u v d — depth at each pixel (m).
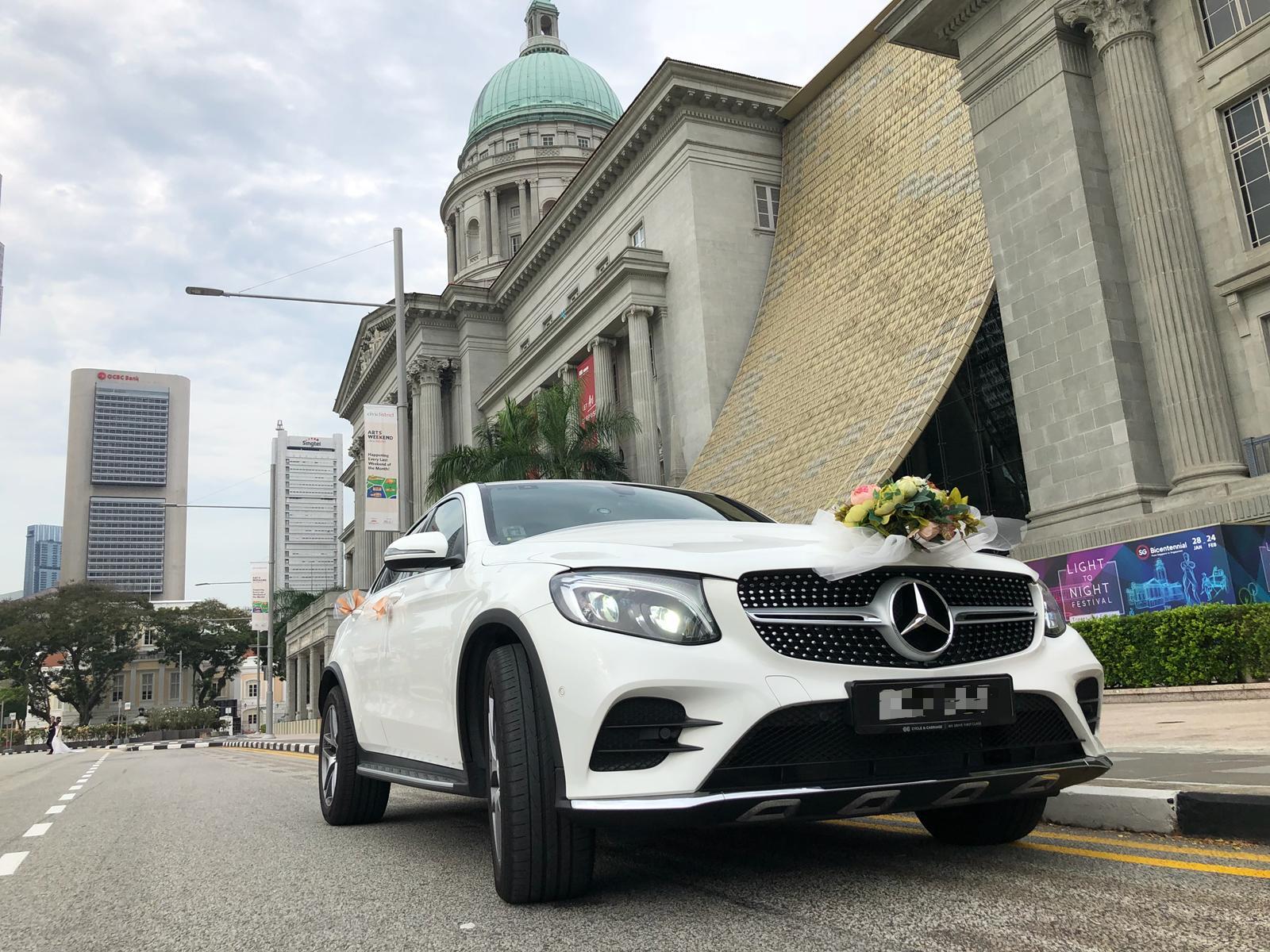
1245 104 15.38
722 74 33.38
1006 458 20.95
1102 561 15.52
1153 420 15.98
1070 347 16.73
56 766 19.39
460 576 4.00
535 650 3.08
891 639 2.98
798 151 33.47
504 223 60.09
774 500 24.41
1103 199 16.75
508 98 64.31
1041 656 3.29
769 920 2.79
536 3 72.06
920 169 26.42
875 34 30.16
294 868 4.32
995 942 2.48
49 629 71.69
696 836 4.29
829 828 4.39
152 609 80.25
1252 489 13.87
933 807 3.05
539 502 4.53
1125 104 16.33
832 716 2.88
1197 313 15.42
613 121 65.25
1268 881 2.97
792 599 2.99
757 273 32.97
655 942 2.64
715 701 2.83
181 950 2.97
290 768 13.34
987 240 22.09
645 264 33.44
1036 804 3.64
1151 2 16.69
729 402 30.47
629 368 36.41
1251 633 11.01
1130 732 7.77
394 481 18.47
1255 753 5.58
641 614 2.95
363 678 5.34
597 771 2.87
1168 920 2.61
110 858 5.10
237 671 89.38
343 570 79.88
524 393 41.91
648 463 31.94
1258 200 15.16
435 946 2.76
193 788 9.95
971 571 3.21
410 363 50.22
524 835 3.03
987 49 18.59
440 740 3.95
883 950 2.45
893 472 20.38
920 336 22.80
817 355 27.11
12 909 3.81
